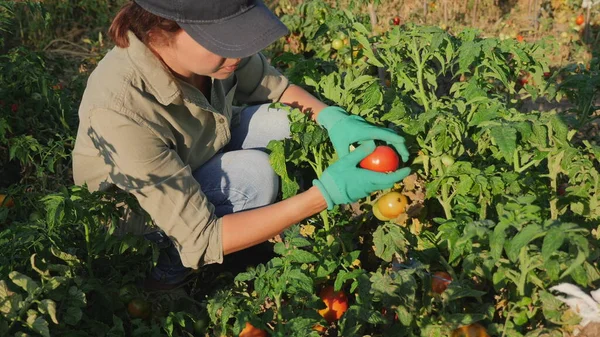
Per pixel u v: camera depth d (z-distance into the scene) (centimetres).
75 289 257
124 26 252
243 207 301
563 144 275
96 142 260
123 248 278
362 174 257
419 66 312
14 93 423
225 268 329
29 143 388
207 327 287
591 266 229
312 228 309
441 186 284
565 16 699
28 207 346
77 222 276
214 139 302
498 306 250
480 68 331
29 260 270
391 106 328
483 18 715
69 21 687
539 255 224
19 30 642
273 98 341
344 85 336
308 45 509
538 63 333
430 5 718
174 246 296
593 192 294
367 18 493
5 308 236
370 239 321
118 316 289
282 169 290
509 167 299
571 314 220
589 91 301
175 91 262
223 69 252
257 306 259
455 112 313
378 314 246
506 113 282
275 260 264
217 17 232
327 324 262
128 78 254
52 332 250
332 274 290
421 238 278
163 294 309
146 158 254
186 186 260
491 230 230
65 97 440
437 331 233
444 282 254
